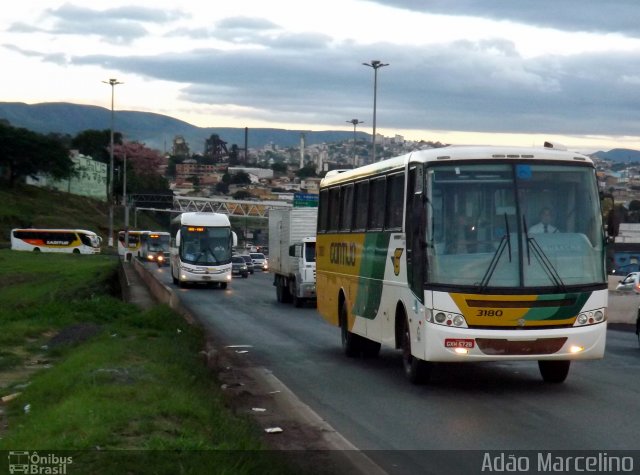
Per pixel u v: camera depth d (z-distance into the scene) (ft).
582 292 43.06
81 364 42.65
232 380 50.72
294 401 43.14
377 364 58.29
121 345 49.75
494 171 44.14
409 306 46.26
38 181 424.46
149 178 535.60
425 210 44.04
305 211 120.88
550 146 47.73
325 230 69.62
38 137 400.26
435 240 43.68
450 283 42.96
